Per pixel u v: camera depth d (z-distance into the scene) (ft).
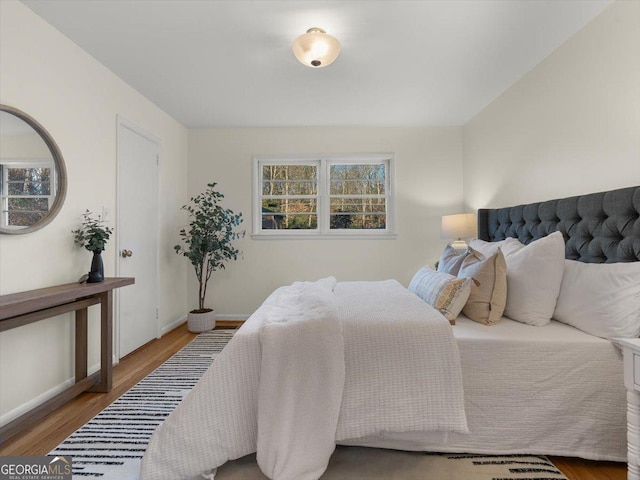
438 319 4.99
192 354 9.43
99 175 8.23
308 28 6.83
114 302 8.85
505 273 5.76
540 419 4.68
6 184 5.84
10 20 5.91
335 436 4.30
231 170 13.26
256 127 13.16
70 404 6.59
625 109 5.86
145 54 7.85
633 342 3.83
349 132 13.08
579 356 4.68
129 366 8.63
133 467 4.73
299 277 13.16
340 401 4.34
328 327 4.60
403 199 13.01
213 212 11.91
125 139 9.32
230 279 13.21
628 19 5.75
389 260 13.07
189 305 13.33
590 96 6.58
